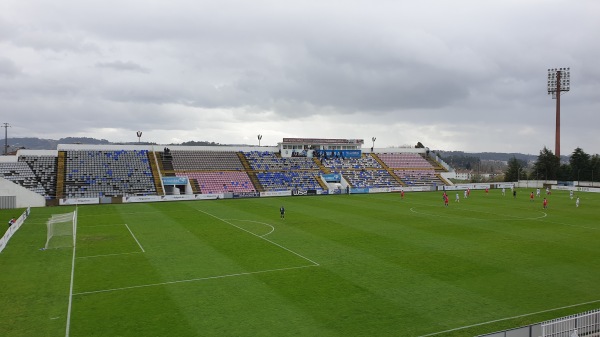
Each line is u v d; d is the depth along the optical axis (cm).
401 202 8062
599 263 3528
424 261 3562
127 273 3209
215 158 10844
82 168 9100
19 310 2462
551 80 13275
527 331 1914
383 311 2462
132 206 7425
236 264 3462
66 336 2120
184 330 2200
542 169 13538
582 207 7275
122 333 2159
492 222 5609
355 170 11788
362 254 3806
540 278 3108
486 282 3005
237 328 2228
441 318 2364
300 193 9556
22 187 7306
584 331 2059
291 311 2459
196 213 6500
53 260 3581
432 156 13500
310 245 4178
